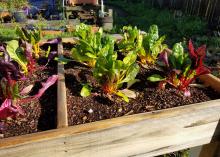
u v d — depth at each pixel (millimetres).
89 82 1519
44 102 1318
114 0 12070
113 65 1282
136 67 1378
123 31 2164
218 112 1280
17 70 1396
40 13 6059
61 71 1532
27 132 1089
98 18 6043
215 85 1468
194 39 5277
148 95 1404
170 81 1475
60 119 1091
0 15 5754
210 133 1339
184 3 7793
